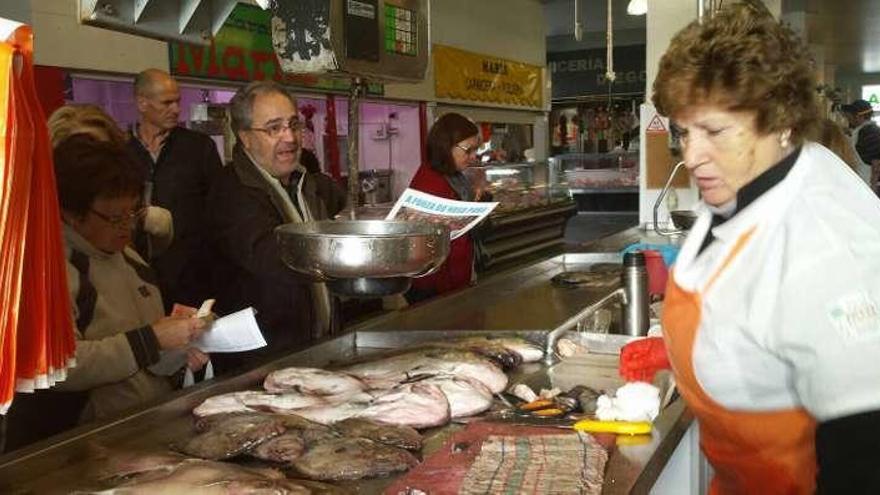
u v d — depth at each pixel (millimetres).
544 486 1437
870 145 9922
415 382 2146
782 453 1345
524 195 7668
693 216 4934
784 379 1258
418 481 1526
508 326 2986
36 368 1203
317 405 2014
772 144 1261
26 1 4742
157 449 1804
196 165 3969
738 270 1282
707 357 1332
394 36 2639
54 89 4898
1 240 1095
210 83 6156
